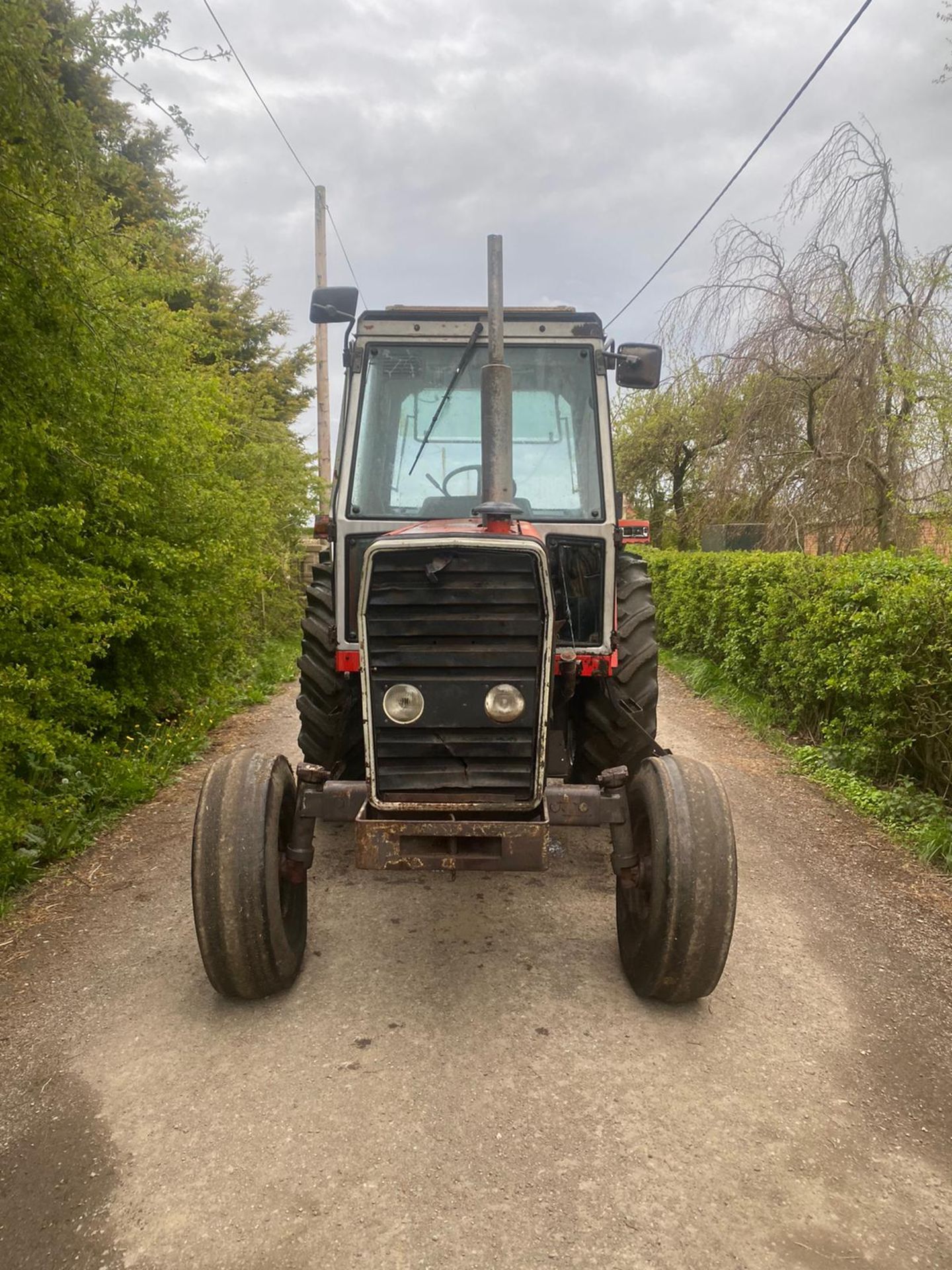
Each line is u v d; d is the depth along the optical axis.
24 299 4.13
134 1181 2.39
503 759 3.08
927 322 10.15
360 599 3.00
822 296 10.98
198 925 3.00
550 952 3.68
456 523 3.65
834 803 5.71
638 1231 2.23
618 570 5.18
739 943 3.77
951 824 4.93
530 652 3.01
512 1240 2.20
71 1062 2.91
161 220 13.59
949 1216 2.30
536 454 4.23
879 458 10.70
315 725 4.59
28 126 3.88
